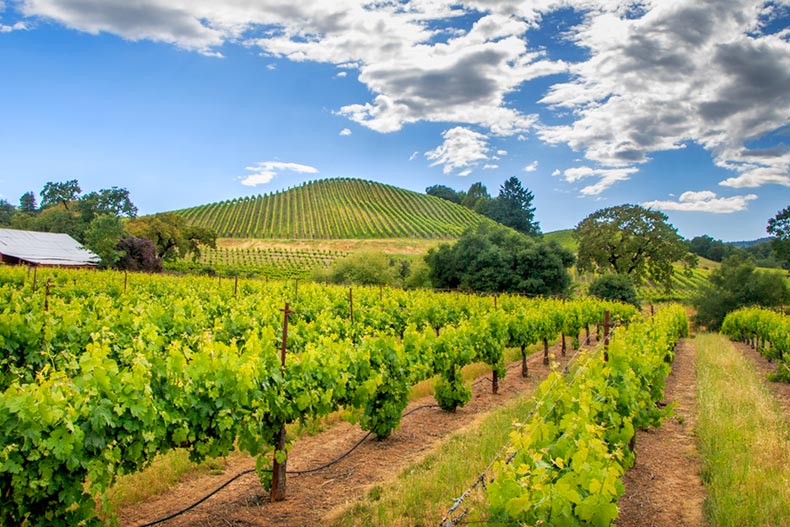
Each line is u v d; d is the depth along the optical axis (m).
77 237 67.62
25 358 8.54
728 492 5.85
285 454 6.17
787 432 8.18
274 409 6.17
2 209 121.12
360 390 7.71
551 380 5.55
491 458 6.88
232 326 11.93
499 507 3.69
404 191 127.25
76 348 9.30
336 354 7.61
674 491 6.48
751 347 25.22
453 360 10.07
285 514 5.88
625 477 6.93
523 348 14.30
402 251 83.31
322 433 8.75
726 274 39.94
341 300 16.78
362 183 131.00
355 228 100.62
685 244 50.56
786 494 5.73
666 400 11.48
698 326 39.53
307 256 79.56
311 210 111.31
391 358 8.47
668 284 51.41
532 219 124.75
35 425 4.18
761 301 37.47
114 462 4.92
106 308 12.35
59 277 23.20
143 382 5.00
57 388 4.50
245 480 6.83
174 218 63.50
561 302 21.27
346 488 6.58
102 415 4.60
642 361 8.26
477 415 10.08
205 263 69.25
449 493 5.96
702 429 8.43
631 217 50.84
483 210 124.50
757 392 11.20
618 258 52.00
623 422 6.46
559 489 3.58
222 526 5.58
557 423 5.52
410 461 7.47
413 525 5.40
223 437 5.75
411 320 16.33
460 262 41.81
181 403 5.34
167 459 7.02
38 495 4.37
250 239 92.62
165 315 11.27
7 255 44.44
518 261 40.22
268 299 15.27
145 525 5.51
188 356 6.14
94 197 75.19
